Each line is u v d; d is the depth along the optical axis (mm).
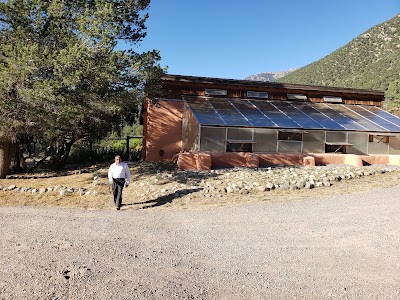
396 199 9883
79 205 10695
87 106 13594
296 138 18266
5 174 16094
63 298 4094
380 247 5969
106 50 12492
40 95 11695
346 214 8336
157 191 11961
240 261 5414
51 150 21953
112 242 6453
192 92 21594
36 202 11148
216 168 16047
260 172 14328
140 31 16406
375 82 80000
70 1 14539
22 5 12359
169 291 4312
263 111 19906
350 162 17484
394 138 19375
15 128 13156
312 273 4898
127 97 14383
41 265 5180
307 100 23703
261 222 7848
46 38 13312
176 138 20922
